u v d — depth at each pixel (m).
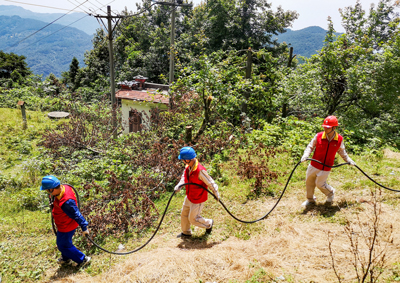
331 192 5.37
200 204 4.74
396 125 11.63
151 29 36.75
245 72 15.27
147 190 7.63
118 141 12.19
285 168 7.80
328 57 12.85
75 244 5.56
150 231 5.74
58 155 11.70
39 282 4.56
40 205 7.93
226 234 5.13
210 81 11.12
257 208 5.93
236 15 25.69
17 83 29.48
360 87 11.63
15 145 13.34
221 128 11.78
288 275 3.69
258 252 4.34
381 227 4.38
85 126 13.42
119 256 4.96
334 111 13.21
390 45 12.58
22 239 5.98
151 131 11.85
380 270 3.30
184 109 12.37
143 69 30.50
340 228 4.63
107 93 27.84
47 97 23.11
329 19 14.38
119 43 35.72
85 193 7.86
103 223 5.95
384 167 7.09
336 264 3.74
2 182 9.52
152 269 4.12
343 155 5.17
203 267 4.07
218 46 26.12
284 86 14.28
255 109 17.12
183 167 8.40
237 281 3.73
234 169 8.27
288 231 4.87
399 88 11.08
